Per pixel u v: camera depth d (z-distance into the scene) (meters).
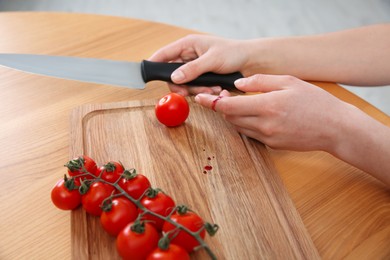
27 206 0.42
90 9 1.60
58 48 0.62
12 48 0.62
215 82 0.55
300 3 1.76
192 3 1.71
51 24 0.67
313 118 0.45
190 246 0.37
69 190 0.40
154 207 0.38
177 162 0.47
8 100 0.53
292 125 0.46
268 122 0.47
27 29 0.66
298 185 0.46
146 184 0.41
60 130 0.50
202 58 0.54
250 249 0.40
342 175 0.47
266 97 0.47
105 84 0.54
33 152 0.47
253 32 1.57
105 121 0.50
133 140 0.49
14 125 0.50
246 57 0.56
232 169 0.46
